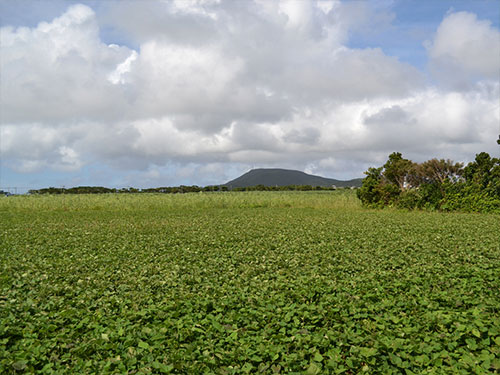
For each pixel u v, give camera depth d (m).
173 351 5.70
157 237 17.30
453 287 8.71
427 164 39.75
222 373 5.07
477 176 35.28
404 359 5.35
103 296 8.41
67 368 5.31
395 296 8.12
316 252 13.09
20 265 11.53
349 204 38.88
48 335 6.30
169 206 39.03
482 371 4.92
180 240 16.17
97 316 7.07
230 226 21.56
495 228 20.02
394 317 6.66
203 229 20.28
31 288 9.16
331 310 7.01
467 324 6.22
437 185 36.16
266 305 7.50
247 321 6.73
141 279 9.83
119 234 18.61
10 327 6.47
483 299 7.62
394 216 28.30
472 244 14.52
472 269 10.24
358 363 5.27
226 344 6.00
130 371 5.15
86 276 10.27
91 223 24.42
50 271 10.84
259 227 20.83
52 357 5.55
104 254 13.36
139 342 5.84
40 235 18.47
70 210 37.00
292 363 5.25
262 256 12.52
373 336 5.88
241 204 41.62
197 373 5.12
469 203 32.91
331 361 5.24
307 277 9.76
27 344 5.93
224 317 7.05
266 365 5.23
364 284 8.94
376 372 5.15
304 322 6.72
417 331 6.10
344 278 9.69
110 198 44.66
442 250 13.16
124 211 35.34
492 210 31.55
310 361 5.34
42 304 7.80
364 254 12.60
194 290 8.87
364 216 28.34
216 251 13.57
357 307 7.32
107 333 6.31
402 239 15.84
